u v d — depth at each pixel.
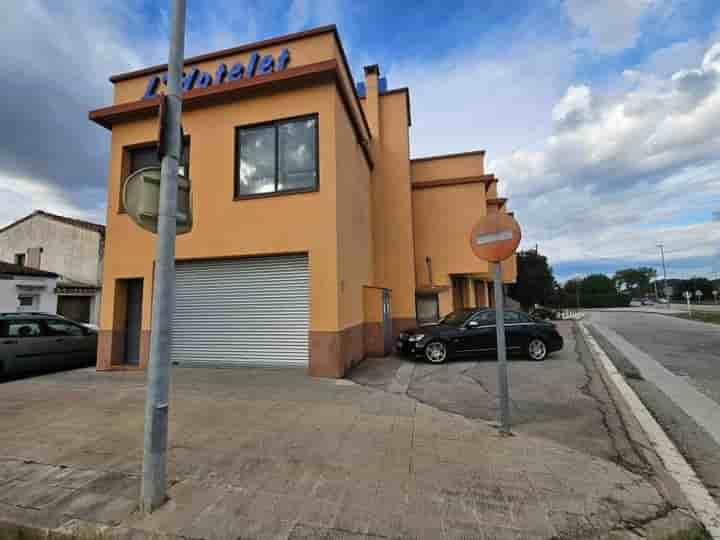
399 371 8.02
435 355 8.95
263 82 7.96
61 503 2.97
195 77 8.83
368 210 11.57
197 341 8.45
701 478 3.44
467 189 13.84
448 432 4.46
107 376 7.87
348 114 8.99
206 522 2.70
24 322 8.27
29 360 8.05
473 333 9.06
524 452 3.88
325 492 3.10
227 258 8.39
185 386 6.64
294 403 5.64
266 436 4.34
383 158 12.85
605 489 3.16
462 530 2.61
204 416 5.05
